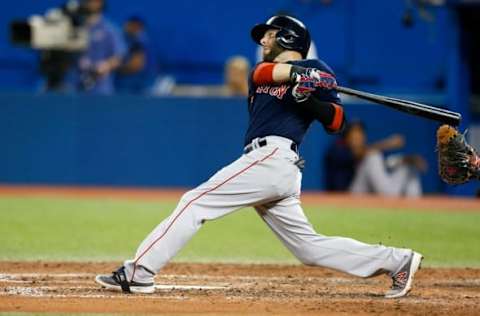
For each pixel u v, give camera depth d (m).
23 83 76.44
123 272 24.88
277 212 24.69
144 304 23.66
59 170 62.41
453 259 34.78
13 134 62.50
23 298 24.50
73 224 44.31
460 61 67.38
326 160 60.31
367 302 24.50
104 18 70.75
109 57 68.38
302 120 24.44
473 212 51.00
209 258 34.56
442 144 25.12
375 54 74.50
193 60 77.38
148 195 57.91
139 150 61.78
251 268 31.67
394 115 63.47
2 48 76.69
